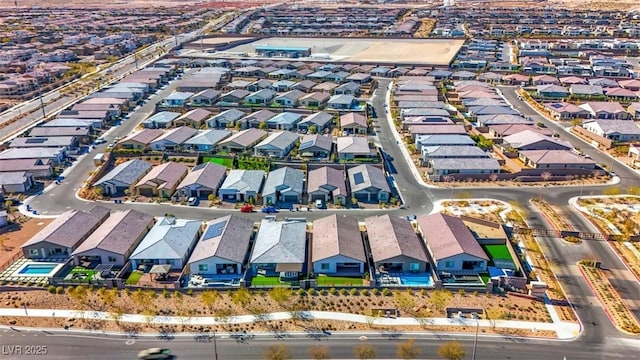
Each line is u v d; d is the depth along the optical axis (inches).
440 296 3265.3
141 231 3914.9
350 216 4330.7
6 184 4773.6
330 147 5708.7
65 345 2910.9
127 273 3543.3
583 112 7057.1
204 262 3494.1
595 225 4173.2
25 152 5467.5
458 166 5118.1
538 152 5413.4
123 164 5128.0
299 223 4001.0
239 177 4800.7
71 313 3169.3
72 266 3617.1
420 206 4520.2
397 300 3257.9
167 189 4677.7
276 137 5866.1
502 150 5753.0
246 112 7283.5
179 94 7839.6
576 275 3533.5
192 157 5625.0
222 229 3814.0
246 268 3548.2
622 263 3676.2
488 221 4175.7
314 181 4753.9
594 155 5743.1
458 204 4547.2
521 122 6520.7
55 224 3924.7
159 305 3218.5
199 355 2827.3
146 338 2965.1
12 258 3708.2
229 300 3262.8
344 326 3056.1
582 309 3196.4
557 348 2876.5
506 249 3838.6
